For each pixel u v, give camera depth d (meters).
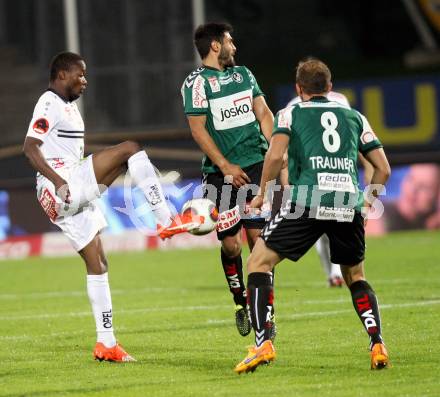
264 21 97.81
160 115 77.25
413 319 32.28
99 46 77.81
